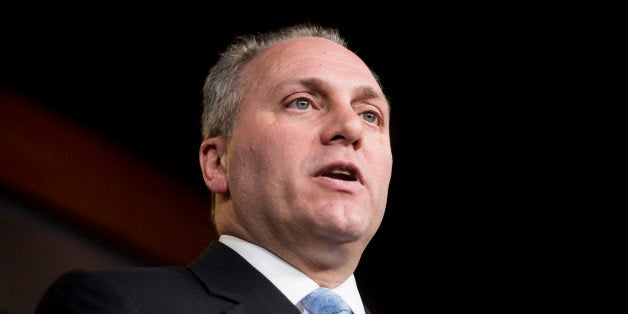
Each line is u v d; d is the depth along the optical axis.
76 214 3.68
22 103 3.62
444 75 4.03
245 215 2.10
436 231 4.08
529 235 4.09
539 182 4.08
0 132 3.59
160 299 1.81
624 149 4.05
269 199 2.04
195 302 1.85
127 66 3.71
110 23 3.66
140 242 3.79
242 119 2.18
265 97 2.17
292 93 2.15
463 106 4.07
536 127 4.08
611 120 4.05
